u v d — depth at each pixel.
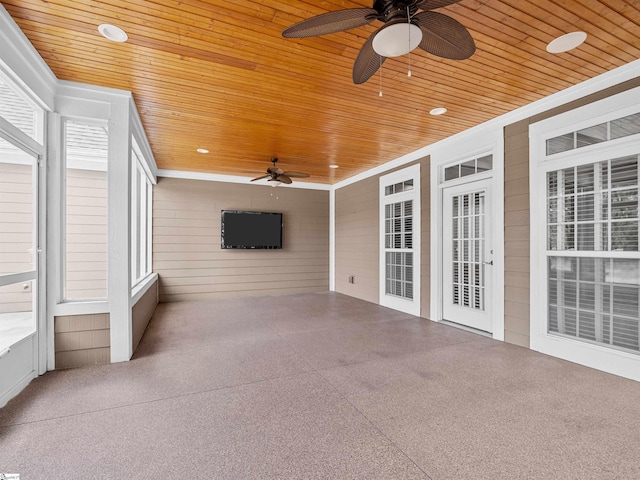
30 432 1.95
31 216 2.70
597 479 1.58
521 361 3.11
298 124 3.90
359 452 1.79
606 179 2.89
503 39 2.29
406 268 5.40
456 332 4.13
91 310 2.99
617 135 2.78
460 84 2.95
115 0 1.88
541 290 3.33
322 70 2.70
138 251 4.71
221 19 2.07
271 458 1.73
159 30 2.17
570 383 2.63
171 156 5.32
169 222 6.29
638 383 2.61
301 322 4.67
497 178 3.76
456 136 4.29
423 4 1.56
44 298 2.81
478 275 4.17
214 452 1.78
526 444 1.85
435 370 2.91
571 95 3.04
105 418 2.11
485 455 1.76
